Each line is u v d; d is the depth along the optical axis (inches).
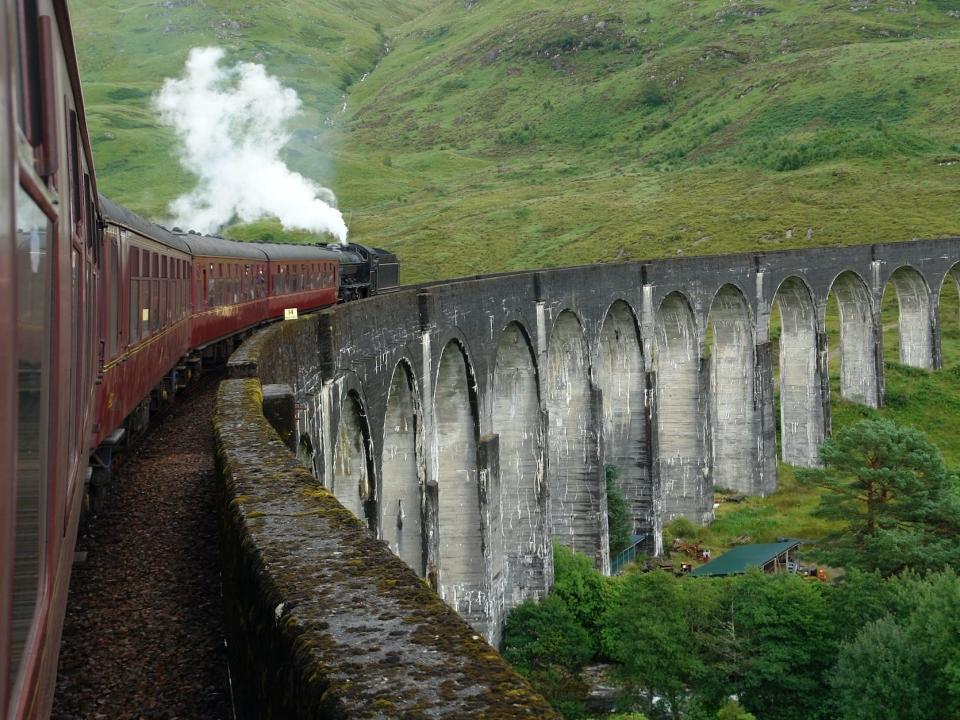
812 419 2249.0
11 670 116.0
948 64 6166.3
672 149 6441.9
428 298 1008.2
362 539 195.2
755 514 1891.0
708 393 1850.4
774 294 2063.2
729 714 1098.7
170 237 859.4
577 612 1341.0
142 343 668.7
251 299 1253.7
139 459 605.6
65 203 219.6
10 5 123.4
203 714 262.4
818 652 1167.6
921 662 1008.9
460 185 6692.9
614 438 1727.4
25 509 129.1
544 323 1371.8
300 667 133.3
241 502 229.9
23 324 127.0
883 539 1378.0
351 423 843.4
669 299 1817.2
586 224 4362.7
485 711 115.4
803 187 4234.7
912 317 2802.7
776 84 6929.1
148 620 330.6
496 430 1380.4
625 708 1173.1
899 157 4461.1
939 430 2417.6
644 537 1686.8
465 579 1186.0
